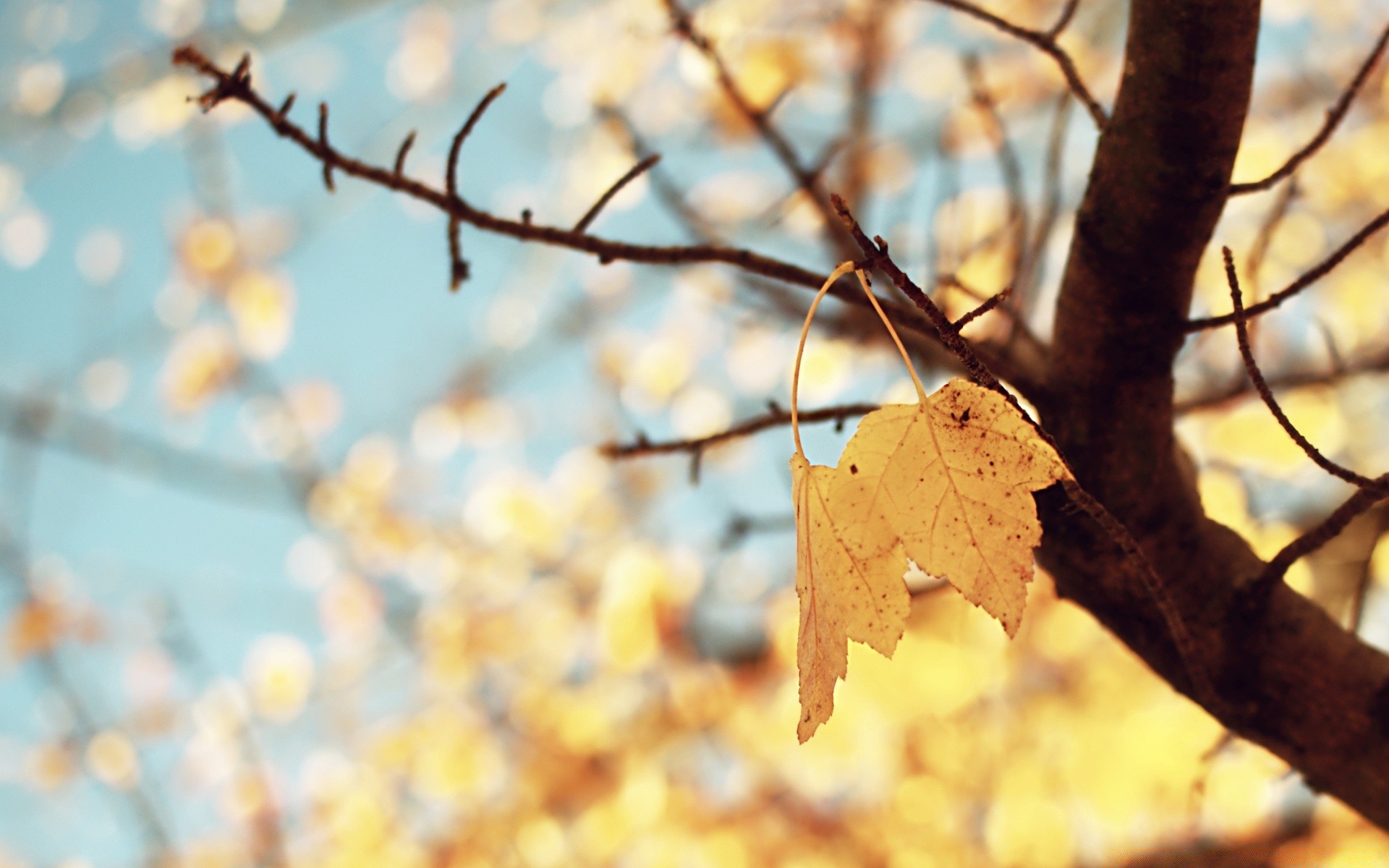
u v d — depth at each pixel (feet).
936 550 2.06
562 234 2.36
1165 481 2.40
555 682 7.07
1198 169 2.27
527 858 6.55
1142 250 2.31
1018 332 2.67
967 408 2.06
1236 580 2.43
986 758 6.15
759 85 3.83
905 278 2.02
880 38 3.85
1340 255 2.22
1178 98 2.24
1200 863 4.87
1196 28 2.20
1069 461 2.40
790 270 2.36
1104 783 5.35
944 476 2.06
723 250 2.36
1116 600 2.45
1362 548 3.56
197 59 2.28
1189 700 2.48
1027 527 2.05
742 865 6.25
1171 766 5.04
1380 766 2.43
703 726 6.24
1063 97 2.71
